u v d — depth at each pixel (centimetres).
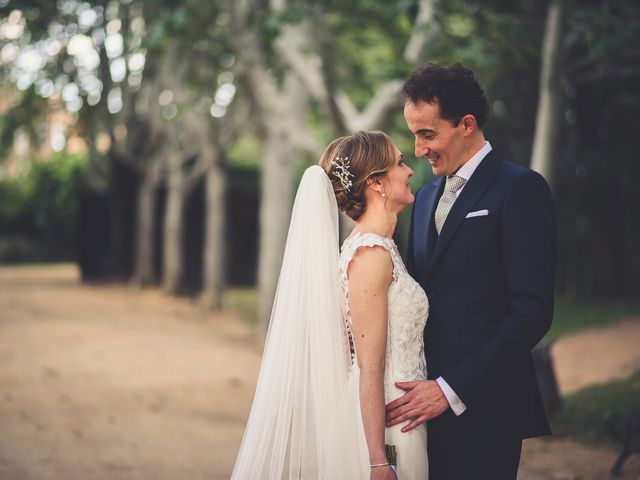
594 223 1769
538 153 681
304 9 833
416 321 281
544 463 600
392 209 293
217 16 1099
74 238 3747
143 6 1056
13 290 2175
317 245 287
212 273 1822
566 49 759
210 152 1781
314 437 287
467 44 883
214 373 988
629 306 1573
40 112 1752
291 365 289
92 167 2530
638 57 848
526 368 291
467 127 286
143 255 2333
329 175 291
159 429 681
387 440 276
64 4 1032
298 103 1405
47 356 1045
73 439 629
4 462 552
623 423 562
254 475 293
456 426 286
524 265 271
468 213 288
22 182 3547
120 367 991
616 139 1602
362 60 1409
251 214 2591
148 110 2155
